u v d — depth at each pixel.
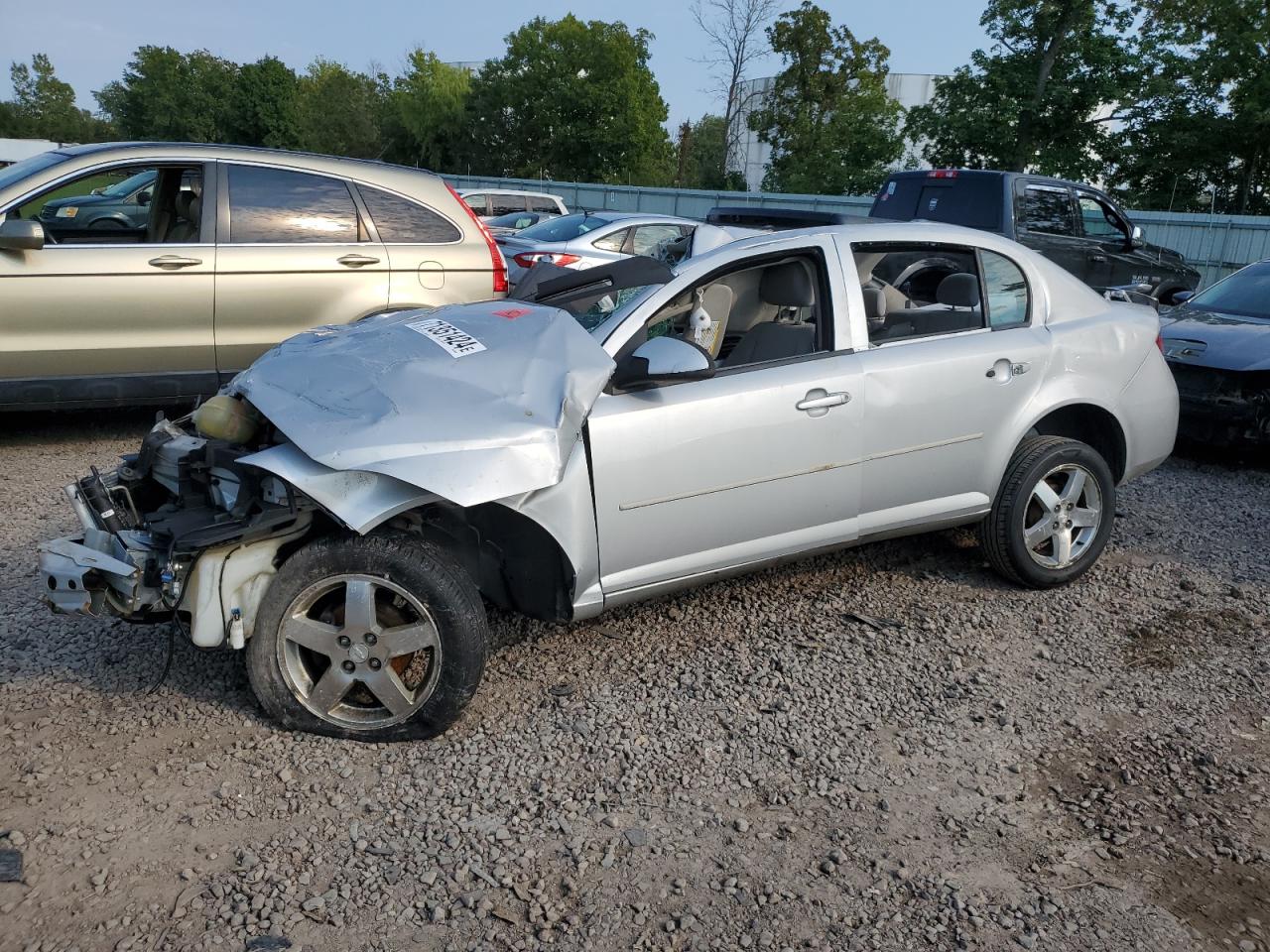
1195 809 3.12
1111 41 26.44
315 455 3.02
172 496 3.73
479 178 36.19
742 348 4.28
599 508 3.61
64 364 6.16
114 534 3.31
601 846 2.88
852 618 4.43
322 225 6.77
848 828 2.99
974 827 3.02
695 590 4.68
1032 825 3.03
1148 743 3.50
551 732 3.46
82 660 3.84
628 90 50.19
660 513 3.75
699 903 2.66
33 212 6.54
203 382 6.57
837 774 3.25
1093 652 4.18
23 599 4.36
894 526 4.34
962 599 4.66
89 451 6.70
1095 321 4.76
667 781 3.20
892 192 12.55
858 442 4.11
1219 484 6.92
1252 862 2.88
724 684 3.82
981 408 4.37
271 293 6.57
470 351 3.41
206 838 2.86
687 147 42.91
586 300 3.97
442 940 2.51
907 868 2.82
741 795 3.14
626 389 3.69
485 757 3.29
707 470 3.80
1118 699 3.80
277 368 3.53
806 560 5.07
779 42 32.97
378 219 6.94
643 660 4.00
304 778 3.15
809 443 3.99
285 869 2.74
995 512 4.58
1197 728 3.60
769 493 3.96
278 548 3.30
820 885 2.75
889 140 31.80
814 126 32.94
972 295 4.49
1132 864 2.86
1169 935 2.59
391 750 3.32
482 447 3.08
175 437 3.78
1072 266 11.78
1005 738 3.51
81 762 3.19
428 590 3.18
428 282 7.02
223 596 3.22
